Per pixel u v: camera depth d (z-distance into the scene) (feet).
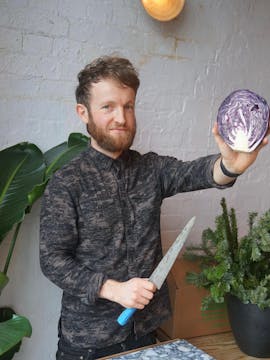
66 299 3.23
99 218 3.06
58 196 2.99
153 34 4.75
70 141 4.21
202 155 5.25
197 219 5.31
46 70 4.26
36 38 4.17
